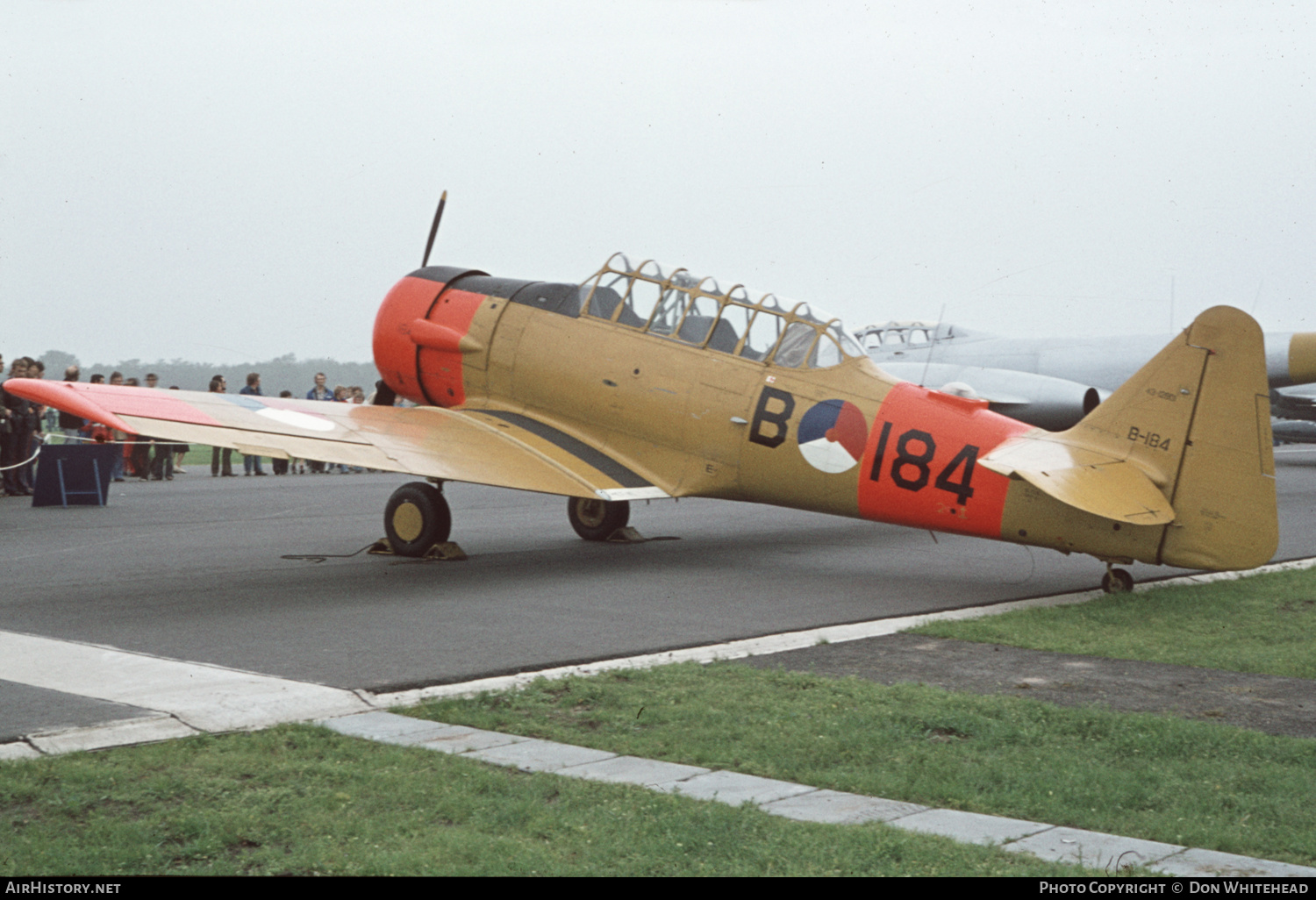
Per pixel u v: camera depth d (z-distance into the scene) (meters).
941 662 7.57
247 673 7.03
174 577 10.99
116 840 4.27
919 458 10.57
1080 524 9.82
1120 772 5.14
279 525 15.47
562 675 7.09
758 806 4.75
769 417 11.44
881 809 4.75
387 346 14.56
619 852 4.20
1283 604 9.67
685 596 10.16
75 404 9.40
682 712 6.16
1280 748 5.51
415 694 6.62
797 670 7.32
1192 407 9.38
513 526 15.65
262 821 4.50
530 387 13.26
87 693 6.49
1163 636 8.40
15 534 14.32
